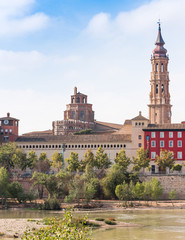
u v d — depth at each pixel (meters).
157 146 179.25
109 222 99.62
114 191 154.00
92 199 153.38
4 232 86.31
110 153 186.75
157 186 146.38
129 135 190.88
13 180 162.50
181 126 179.75
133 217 112.56
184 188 158.12
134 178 159.38
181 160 176.38
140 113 187.62
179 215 116.88
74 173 171.38
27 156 192.88
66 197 137.12
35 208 132.75
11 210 128.62
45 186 148.25
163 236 84.81
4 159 171.75
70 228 46.09
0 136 196.75
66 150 190.25
